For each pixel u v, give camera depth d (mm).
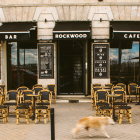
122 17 10695
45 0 10797
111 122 4918
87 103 9922
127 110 6660
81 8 10727
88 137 5055
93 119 4918
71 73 11578
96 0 10711
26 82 11328
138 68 11180
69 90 11406
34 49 11242
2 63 11078
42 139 4938
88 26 10094
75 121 6574
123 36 9453
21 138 5023
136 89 9969
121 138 4957
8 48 11383
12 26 10445
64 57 11484
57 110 8289
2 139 4961
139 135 5176
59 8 10773
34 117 6969
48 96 7301
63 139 4914
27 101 7836
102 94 7383
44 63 10867
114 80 11125
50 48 10828
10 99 7664
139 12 10719
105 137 5043
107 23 10727
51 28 10820
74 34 9516
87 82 11180
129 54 11164
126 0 10680
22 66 11305
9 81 11359
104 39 10680
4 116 6457
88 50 11164
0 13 10898
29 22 10867
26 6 10828
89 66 11266
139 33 9422
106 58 10711
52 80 10836
